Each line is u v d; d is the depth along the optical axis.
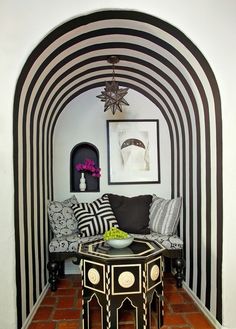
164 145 3.65
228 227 2.11
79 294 2.87
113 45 2.61
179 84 2.75
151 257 2.10
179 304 2.62
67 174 3.58
